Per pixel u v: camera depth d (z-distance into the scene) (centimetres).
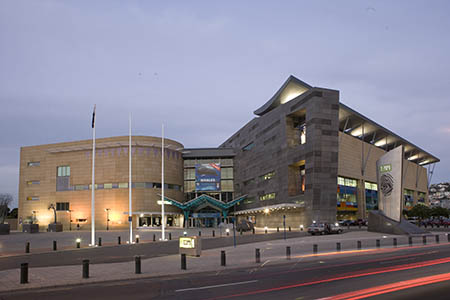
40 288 1407
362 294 1097
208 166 10056
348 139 8519
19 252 3036
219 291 1237
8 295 1270
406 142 10919
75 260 2383
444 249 2603
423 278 1360
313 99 6638
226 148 10625
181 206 8725
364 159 9156
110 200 8738
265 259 2208
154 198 8862
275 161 7988
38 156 9650
